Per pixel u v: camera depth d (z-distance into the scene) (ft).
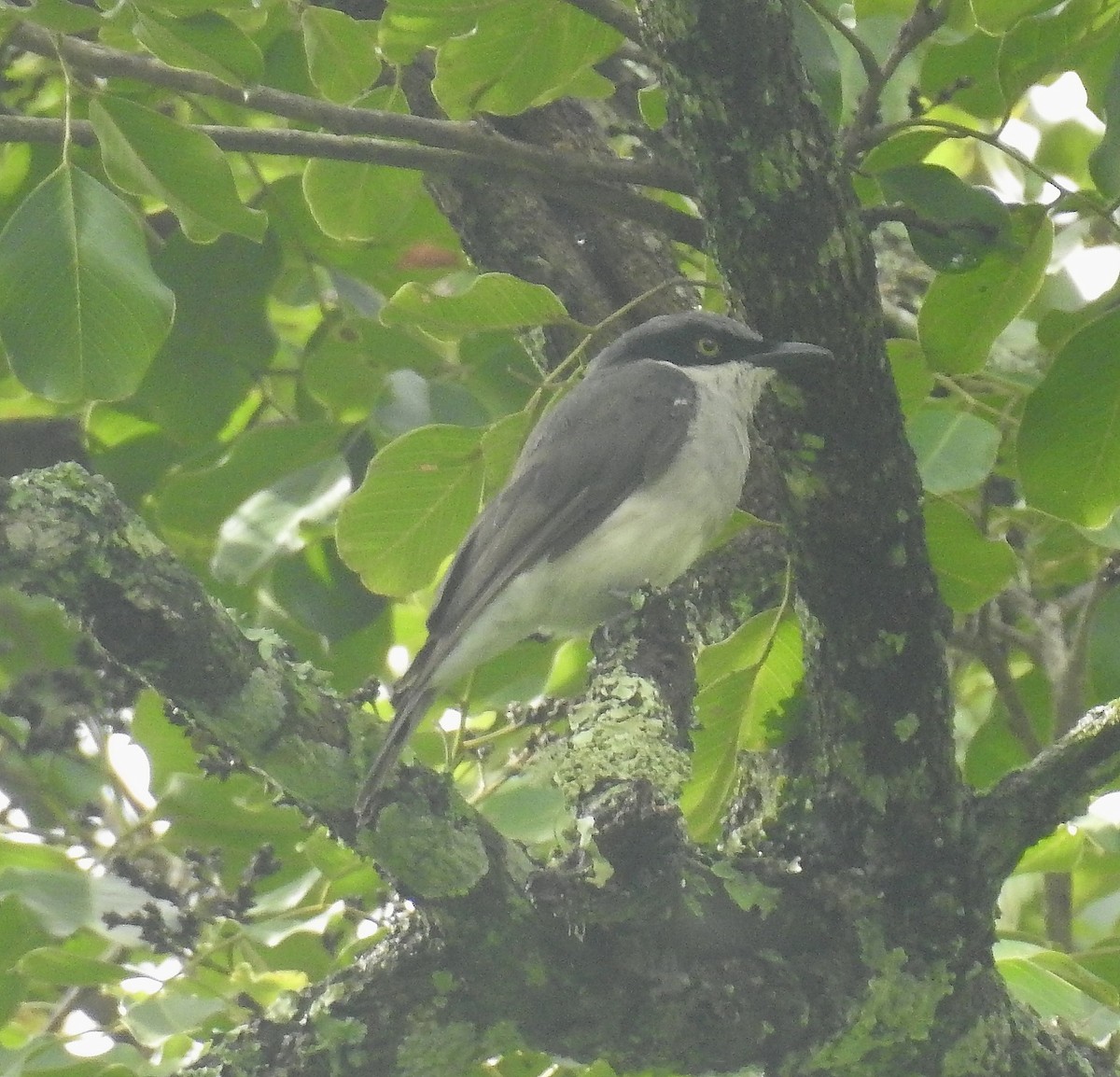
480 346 38.63
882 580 23.43
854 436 22.89
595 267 32.65
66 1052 27.25
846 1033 23.63
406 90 34.06
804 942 23.61
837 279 22.31
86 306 24.76
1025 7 26.66
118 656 20.76
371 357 38.22
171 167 27.09
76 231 24.70
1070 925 35.68
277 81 38.11
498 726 37.58
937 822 24.09
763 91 21.58
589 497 29.89
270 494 33.71
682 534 29.55
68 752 37.58
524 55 28.12
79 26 25.21
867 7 34.14
